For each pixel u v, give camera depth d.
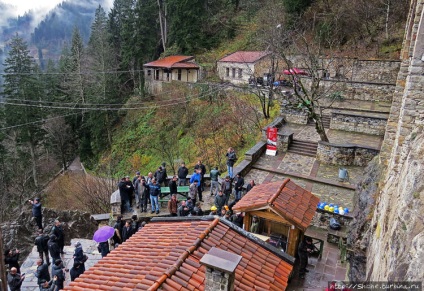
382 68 29.70
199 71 42.59
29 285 11.09
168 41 49.53
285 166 19.77
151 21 50.25
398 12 33.19
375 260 7.43
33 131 37.41
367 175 13.21
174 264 7.00
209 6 51.06
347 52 33.41
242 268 7.34
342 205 15.55
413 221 5.20
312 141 21.92
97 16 52.47
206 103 35.69
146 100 43.69
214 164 25.73
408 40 11.03
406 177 6.46
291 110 26.05
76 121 43.47
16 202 32.09
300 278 10.36
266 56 33.38
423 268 4.11
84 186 25.86
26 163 37.44
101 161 38.94
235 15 49.59
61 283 9.54
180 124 35.78
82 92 42.69
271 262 7.86
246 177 18.66
